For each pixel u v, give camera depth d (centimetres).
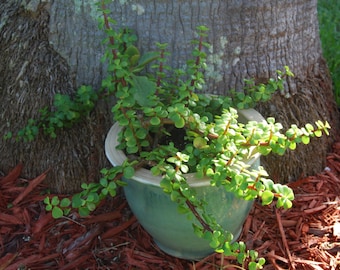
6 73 238
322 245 212
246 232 216
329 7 386
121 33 202
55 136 226
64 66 227
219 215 182
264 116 227
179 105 171
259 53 215
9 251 215
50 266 207
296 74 230
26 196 236
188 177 171
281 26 215
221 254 202
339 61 312
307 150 242
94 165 233
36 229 222
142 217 191
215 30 206
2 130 244
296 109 233
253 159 174
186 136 196
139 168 178
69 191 238
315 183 242
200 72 200
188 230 184
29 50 231
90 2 209
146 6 204
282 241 213
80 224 222
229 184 160
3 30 237
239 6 204
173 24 205
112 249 212
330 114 256
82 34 216
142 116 190
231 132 167
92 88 224
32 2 225
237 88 218
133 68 203
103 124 228
